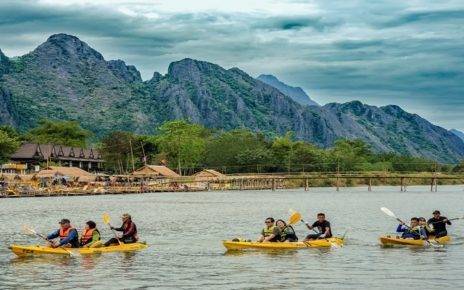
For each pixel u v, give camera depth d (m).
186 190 178.12
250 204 101.69
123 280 26.84
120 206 91.44
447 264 31.53
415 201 118.88
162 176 181.38
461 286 25.77
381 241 39.47
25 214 71.25
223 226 57.06
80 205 93.25
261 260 32.59
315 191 189.00
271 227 38.06
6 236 45.44
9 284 25.88
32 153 183.88
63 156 196.75
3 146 173.88
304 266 30.69
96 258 32.78
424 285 25.97
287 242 37.16
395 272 29.06
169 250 36.91
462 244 40.09
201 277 27.61
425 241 39.47
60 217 66.69
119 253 34.66
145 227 55.66
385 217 71.44
